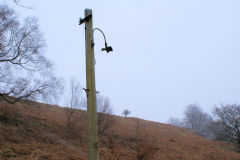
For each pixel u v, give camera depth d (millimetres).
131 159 13969
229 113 30188
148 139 23062
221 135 32312
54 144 13391
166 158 16797
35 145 11555
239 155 23875
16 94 13719
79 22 3391
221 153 22828
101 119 19766
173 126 41031
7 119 14852
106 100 21094
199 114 60562
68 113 19828
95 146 2727
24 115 17188
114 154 14422
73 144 15242
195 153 20516
